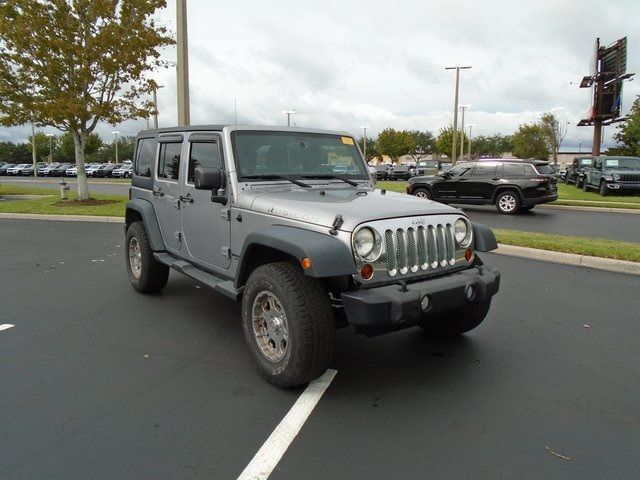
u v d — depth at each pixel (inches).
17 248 369.1
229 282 171.0
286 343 138.4
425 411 130.8
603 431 121.3
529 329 193.2
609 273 285.6
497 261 319.6
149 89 655.1
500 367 158.6
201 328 194.1
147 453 111.7
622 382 148.0
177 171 201.6
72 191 949.8
